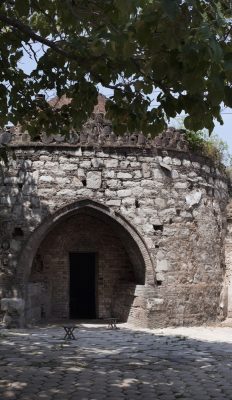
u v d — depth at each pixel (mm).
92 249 18172
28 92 9578
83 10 7176
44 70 9180
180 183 17312
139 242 16672
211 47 5137
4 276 16188
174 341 13992
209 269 17797
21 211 16391
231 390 8852
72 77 9055
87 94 8945
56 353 11883
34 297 16938
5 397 8117
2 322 15953
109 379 9477
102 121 16922
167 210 17000
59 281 17922
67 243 18062
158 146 17062
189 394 8570
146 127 8383
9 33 9047
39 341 13570
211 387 9047
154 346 13156
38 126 10062
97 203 16562
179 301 16844
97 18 7180
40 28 9094
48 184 16484
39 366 10422
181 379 9602
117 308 17891
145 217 16781
